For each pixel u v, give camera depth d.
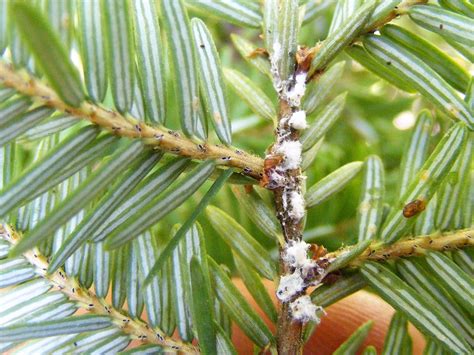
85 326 0.06
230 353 0.06
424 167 0.06
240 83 0.07
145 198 0.05
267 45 0.06
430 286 0.06
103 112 0.05
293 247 0.06
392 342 0.06
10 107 0.05
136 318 0.06
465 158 0.06
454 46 0.06
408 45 0.06
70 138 0.05
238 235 0.07
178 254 0.06
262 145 0.10
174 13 0.05
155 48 0.05
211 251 0.09
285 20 0.06
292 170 0.06
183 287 0.06
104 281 0.06
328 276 0.06
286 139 0.06
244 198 0.07
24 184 0.05
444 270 0.06
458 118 0.06
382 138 0.11
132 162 0.05
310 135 0.07
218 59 0.06
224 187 0.09
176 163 0.06
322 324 0.11
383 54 0.06
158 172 0.05
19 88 0.05
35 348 0.06
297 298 0.06
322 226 0.09
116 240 0.05
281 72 0.06
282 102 0.06
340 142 0.10
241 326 0.06
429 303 0.06
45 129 0.05
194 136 0.06
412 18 0.06
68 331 0.06
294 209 0.06
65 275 0.06
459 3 0.06
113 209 0.05
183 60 0.05
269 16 0.06
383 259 0.06
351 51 0.07
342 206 0.09
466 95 0.06
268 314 0.06
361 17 0.06
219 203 0.09
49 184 0.05
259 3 0.07
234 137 0.10
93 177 0.05
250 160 0.06
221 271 0.06
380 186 0.07
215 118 0.06
